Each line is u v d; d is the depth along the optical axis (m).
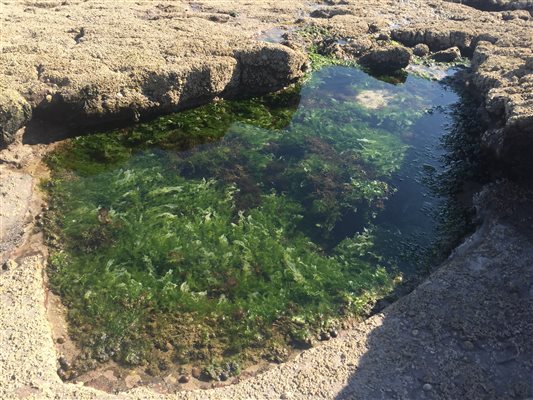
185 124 11.20
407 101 13.13
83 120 10.44
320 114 12.27
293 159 10.56
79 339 6.74
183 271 7.79
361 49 14.98
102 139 10.52
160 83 11.02
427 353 6.43
